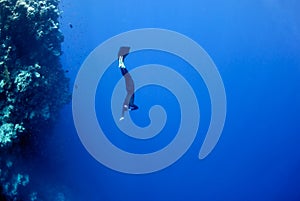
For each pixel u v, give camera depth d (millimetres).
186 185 12930
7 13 5473
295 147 14141
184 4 19453
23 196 6246
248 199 13297
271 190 13352
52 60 6555
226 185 13312
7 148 5645
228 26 18688
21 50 5945
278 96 15789
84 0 11539
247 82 16391
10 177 5781
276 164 13773
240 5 17703
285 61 16516
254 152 14023
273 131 14539
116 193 11359
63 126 9164
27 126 6031
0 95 5660
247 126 14672
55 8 6523
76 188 9375
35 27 5820
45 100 6125
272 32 17125
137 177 12078
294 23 16625
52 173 7949
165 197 12609
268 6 17266
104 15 16516
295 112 15156
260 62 16672
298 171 13602
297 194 13164
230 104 15422
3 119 5539
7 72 5484
